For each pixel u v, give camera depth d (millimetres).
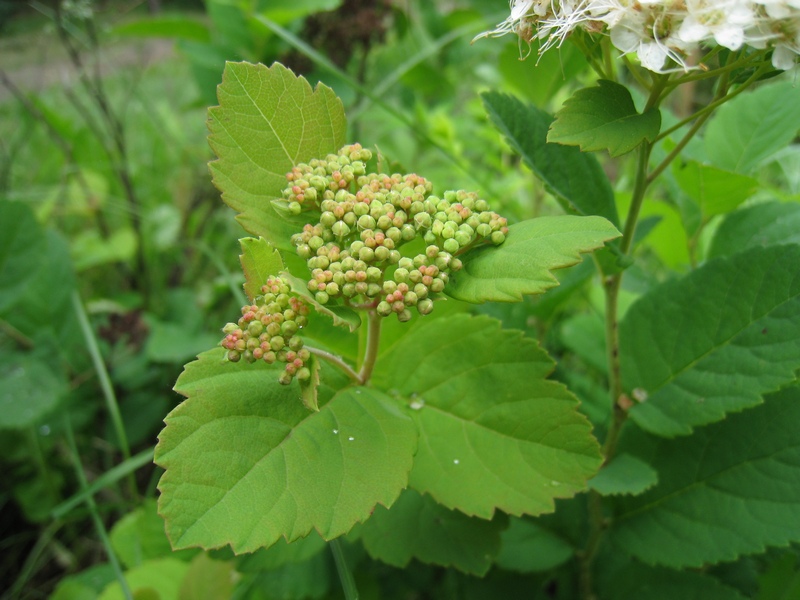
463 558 113
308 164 101
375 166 114
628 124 88
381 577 150
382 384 112
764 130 134
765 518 109
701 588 120
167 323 226
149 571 144
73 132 282
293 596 141
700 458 119
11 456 191
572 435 100
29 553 189
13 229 197
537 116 115
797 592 112
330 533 81
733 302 112
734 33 78
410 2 324
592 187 113
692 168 124
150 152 325
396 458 89
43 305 203
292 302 86
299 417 89
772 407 114
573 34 94
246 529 78
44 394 182
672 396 115
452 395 107
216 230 288
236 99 97
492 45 282
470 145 277
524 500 99
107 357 208
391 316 114
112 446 196
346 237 93
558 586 145
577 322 171
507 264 84
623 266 104
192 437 82
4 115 355
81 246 248
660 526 119
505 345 106
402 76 298
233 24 228
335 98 102
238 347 84
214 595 132
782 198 168
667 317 119
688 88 236
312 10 218
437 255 86
